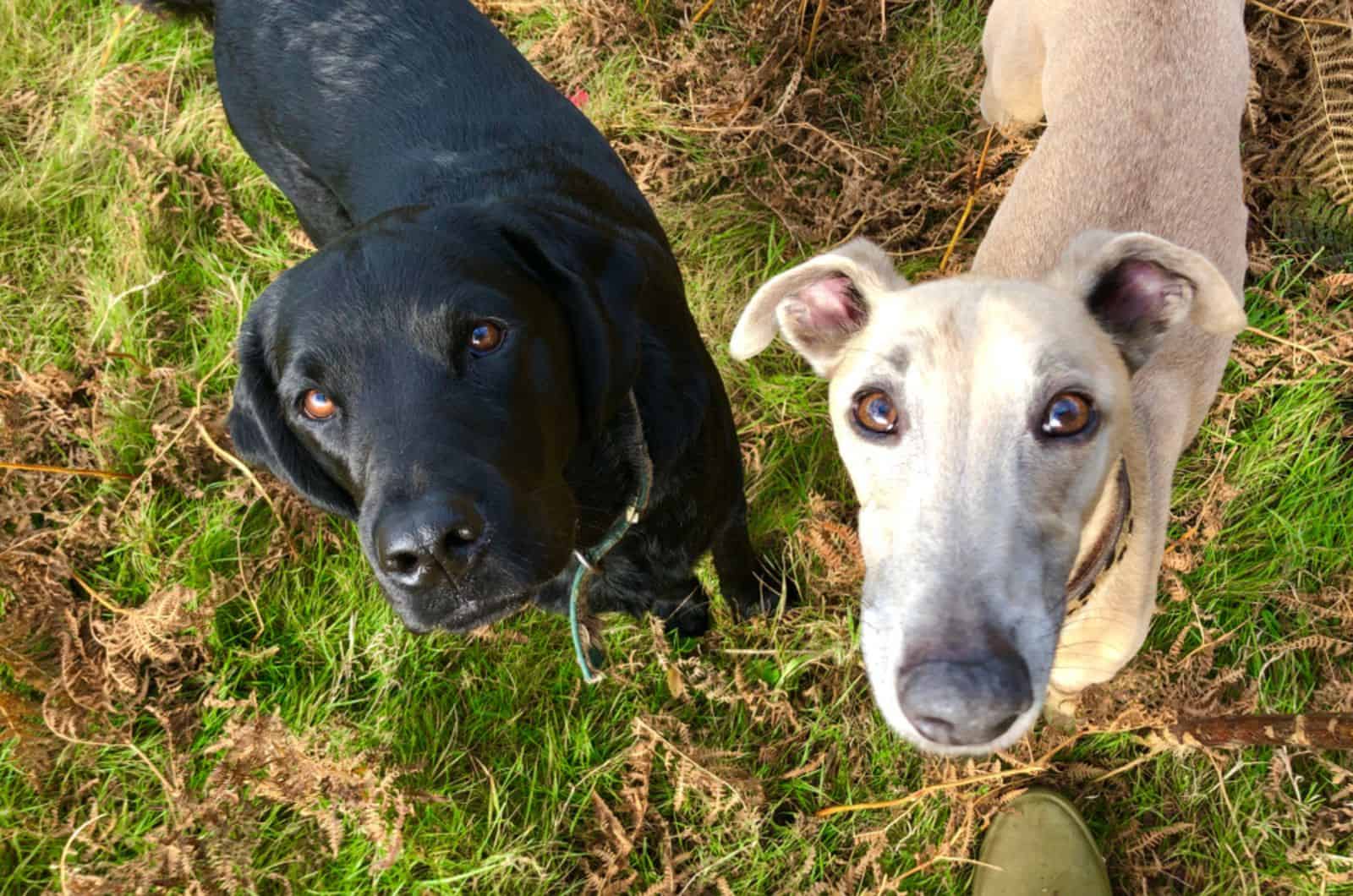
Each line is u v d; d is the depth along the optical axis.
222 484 0.74
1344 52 0.73
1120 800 0.65
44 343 0.81
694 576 0.68
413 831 0.64
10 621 0.66
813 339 0.53
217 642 0.70
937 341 0.44
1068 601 0.52
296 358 0.46
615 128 0.87
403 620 0.46
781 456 0.74
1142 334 0.50
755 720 0.67
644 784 0.64
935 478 0.43
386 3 0.66
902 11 0.88
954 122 0.86
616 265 0.52
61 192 0.87
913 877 0.64
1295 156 0.76
